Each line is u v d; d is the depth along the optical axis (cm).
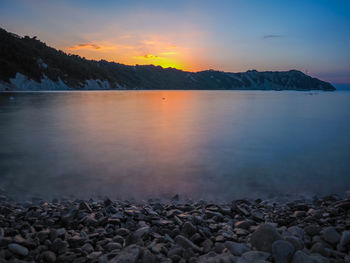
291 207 627
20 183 812
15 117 2767
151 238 427
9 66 13512
